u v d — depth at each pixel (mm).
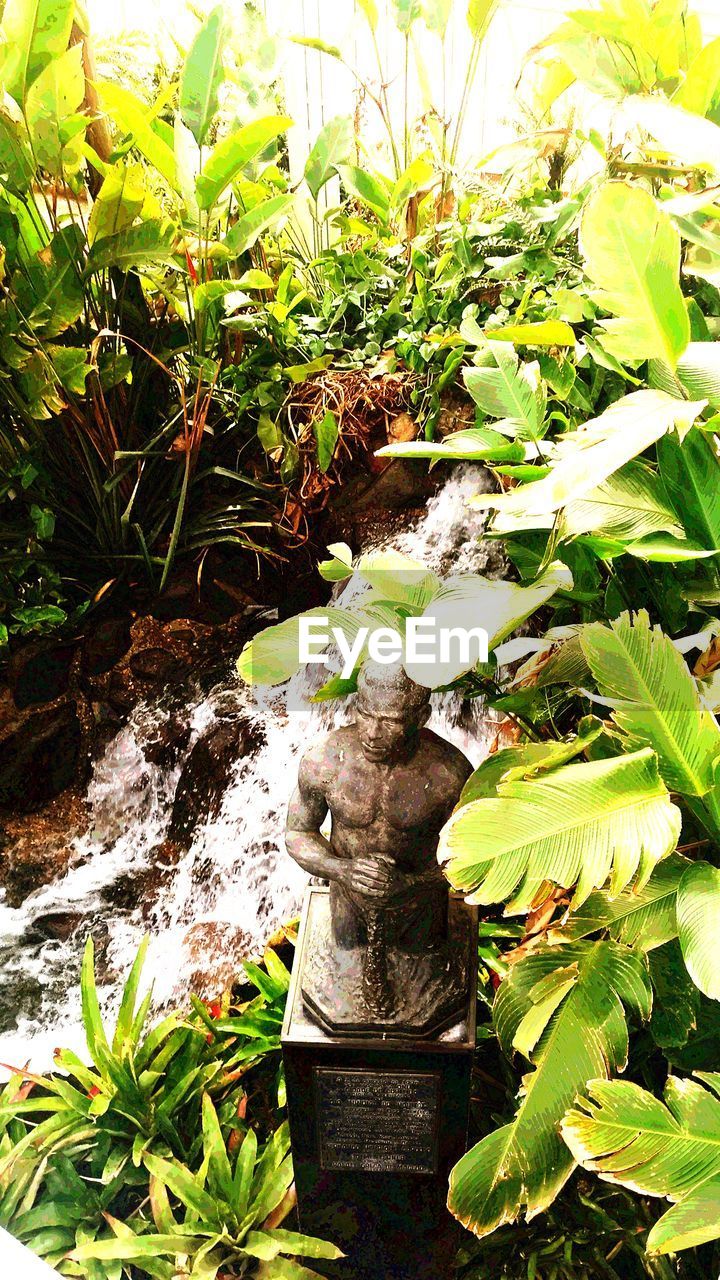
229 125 3443
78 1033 2762
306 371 3465
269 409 3621
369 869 1620
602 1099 1555
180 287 3602
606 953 1726
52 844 3250
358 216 4379
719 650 2102
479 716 3447
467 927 1922
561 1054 1654
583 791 1584
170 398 3729
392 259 4074
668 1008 1771
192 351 3469
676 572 2221
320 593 3857
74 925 3062
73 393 3219
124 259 3021
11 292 3037
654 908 1752
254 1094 2426
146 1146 2236
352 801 1625
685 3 3107
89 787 3369
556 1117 1630
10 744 3361
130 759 3412
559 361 3094
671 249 1802
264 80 3404
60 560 3598
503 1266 2074
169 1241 2033
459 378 3701
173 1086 2354
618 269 1853
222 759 3445
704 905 1595
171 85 3033
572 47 3311
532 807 1562
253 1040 2461
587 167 4383
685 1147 1517
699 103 2668
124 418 3566
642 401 1783
